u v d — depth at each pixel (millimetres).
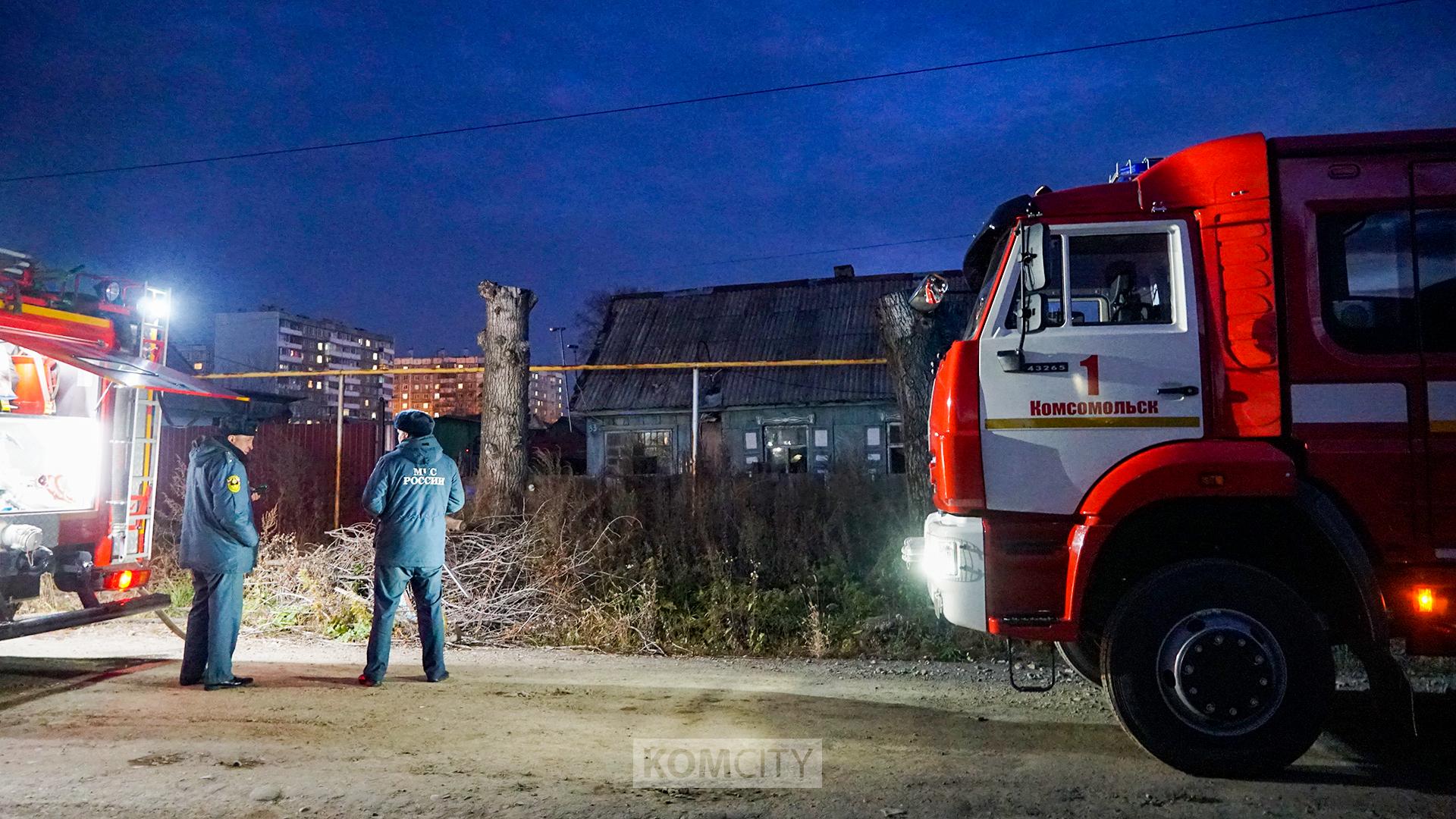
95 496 6641
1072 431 4801
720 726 5438
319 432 15562
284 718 5426
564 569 9320
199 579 6262
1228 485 4504
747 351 27828
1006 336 4910
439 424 25719
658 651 8266
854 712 5824
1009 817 3961
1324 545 4660
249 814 3869
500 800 4070
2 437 6078
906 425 8805
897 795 4219
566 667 7375
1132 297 4930
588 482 11953
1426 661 6984
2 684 6254
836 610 9148
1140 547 4996
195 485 6141
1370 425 4621
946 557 4898
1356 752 4988
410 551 6414
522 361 11328
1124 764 4711
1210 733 4492
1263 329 4727
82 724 5227
